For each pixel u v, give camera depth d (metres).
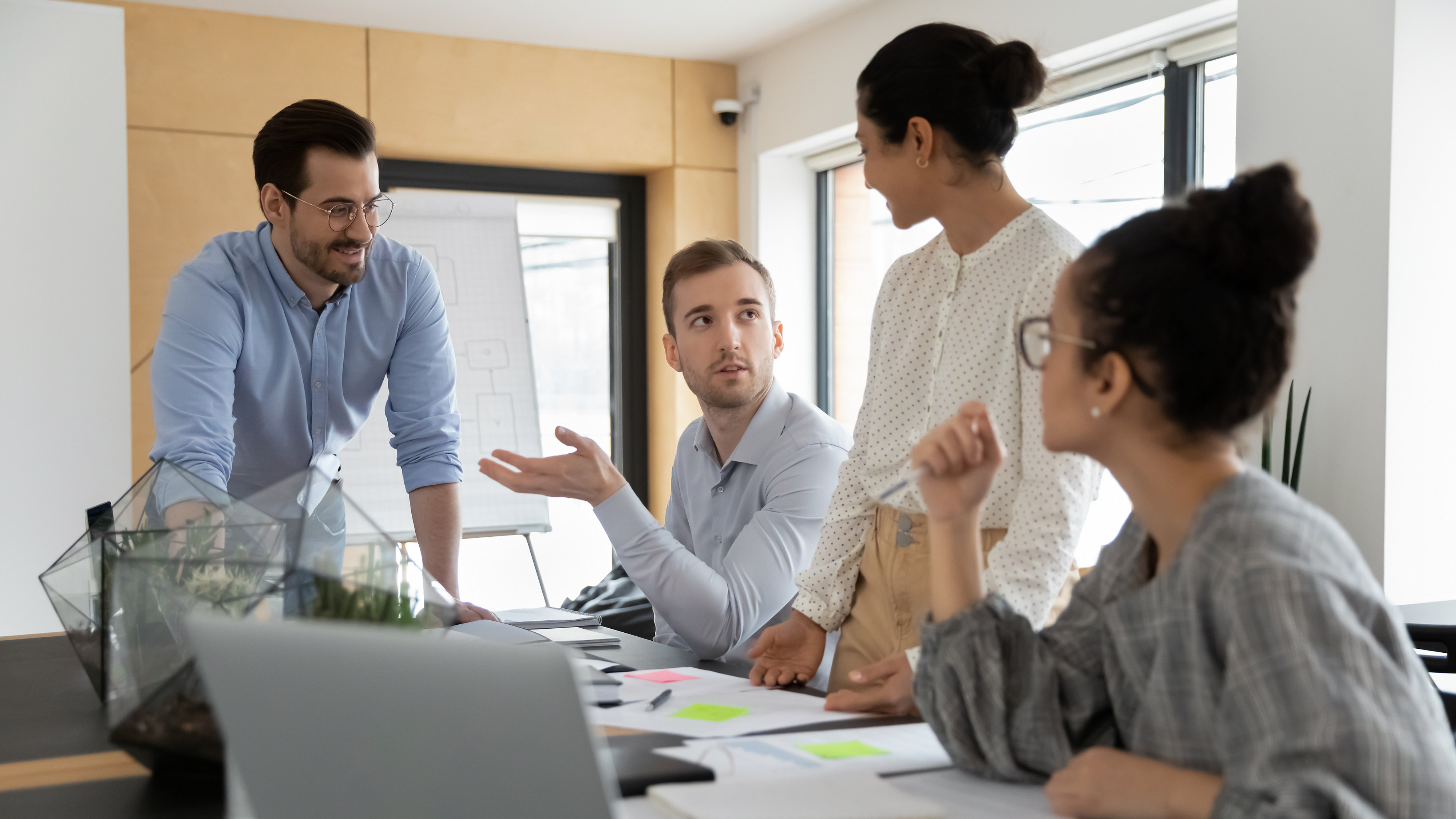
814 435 2.02
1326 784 0.68
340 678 0.73
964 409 1.05
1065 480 1.28
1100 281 0.87
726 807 0.83
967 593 1.04
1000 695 0.97
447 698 0.71
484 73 4.75
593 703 1.25
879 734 1.12
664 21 4.54
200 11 4.29
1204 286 0.83
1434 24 2.59
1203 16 3.15
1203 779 0.80
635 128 5.01
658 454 5.31
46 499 3.43
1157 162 3.52
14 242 3.41
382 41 4.58
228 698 0.76
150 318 4.22
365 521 1.14
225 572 1.07
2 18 3.40
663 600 1.75
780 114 4.90
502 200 4.85
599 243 5.33
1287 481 2.61
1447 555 2.65
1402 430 2.59
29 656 1.69
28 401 3.41
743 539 1.92
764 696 1.32
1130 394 0.86
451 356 2.53
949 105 1.37
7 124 3.40
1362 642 0.72
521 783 0.70
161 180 4.23
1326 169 2.70
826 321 5.17
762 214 5.09
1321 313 2.71
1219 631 0.79
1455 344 2.65
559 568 5.19
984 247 1.43
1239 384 0.84
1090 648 0.99
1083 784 0.85
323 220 2.11
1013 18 3.70
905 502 1.50
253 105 4.37
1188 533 0.84
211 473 2.08
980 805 0.91
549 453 5.27
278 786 0.75
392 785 0.73
